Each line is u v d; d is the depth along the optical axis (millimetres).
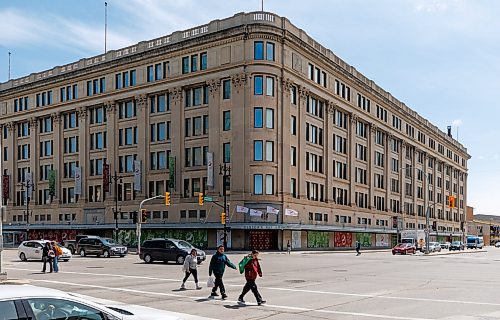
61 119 77375
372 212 82625
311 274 27453
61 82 76875
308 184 65438
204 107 61812
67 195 75688
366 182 82562
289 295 18188
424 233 72875
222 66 59938
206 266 32875
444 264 38312
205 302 16172
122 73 70250
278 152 58594
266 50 58875
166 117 65375
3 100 85938
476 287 21094
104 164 68000
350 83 77312
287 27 61156
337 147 73812
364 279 24609
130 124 68938
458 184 132500
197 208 60688
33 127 80812
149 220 65000
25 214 80875
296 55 62719
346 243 74188
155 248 36562
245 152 57562
